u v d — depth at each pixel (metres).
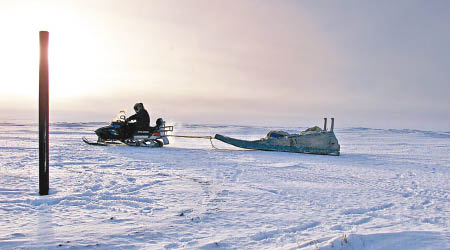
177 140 22.69
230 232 3.69
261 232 3.66
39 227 3.70
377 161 12.05
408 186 7.03
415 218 4.45
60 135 23.41
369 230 3.80
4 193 5.30
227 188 6.21
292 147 14.55
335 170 9.34
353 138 32.44
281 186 6.61
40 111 5.25
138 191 5.77
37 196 5.16
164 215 4.34
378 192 6.27
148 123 14.95
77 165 8.72
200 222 4.06
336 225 4.00
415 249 2.95
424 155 14.83
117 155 11.22
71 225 3.81
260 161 10.90
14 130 29.39
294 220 4.21
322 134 14.46
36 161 9.16
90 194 5.42
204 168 8.84
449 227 4.00
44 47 5.32
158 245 3.22
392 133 44.59
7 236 3.35
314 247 3.01
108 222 3.97
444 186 7.11
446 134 43.91
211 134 31.84
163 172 7.96
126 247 3.14
